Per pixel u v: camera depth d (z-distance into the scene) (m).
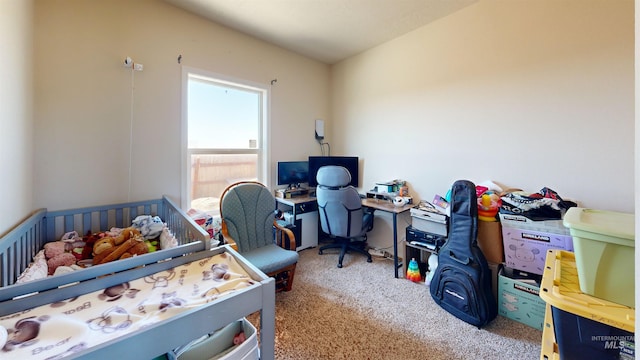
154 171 2.24
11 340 0.73
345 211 2.60
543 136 1.91
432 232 2.29
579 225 0.92
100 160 1.98
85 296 0.95
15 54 1.39
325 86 3.61
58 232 1.82
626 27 1.59
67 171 1.85
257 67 2.88
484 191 2.05
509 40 2.04
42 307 0.88
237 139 2.87
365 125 3.21
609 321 0.78
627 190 1.62
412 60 2.70
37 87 1.71
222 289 0.99
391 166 2.95
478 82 2.22
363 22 2.52
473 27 2.24
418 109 2.66
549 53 1.87
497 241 1.88
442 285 1.92
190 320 0.78
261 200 2.37
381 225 3.10
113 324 0.80
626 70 1.60
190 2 2.23
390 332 1.68
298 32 2.72
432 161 2.57
